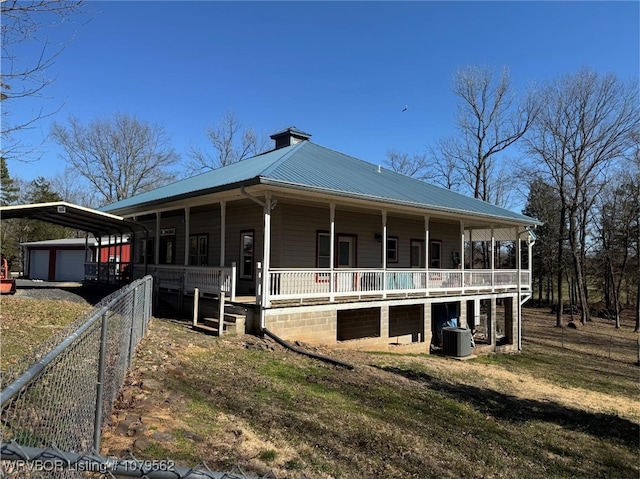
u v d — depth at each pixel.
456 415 8.11
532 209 42.94
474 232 23.83
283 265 14.59
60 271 30.12
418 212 15.84
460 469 5.62
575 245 32.69
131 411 5.09
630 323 34.09
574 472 6.46
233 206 16.08
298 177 12.34
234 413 5.85
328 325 12.97
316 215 15.63
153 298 14.41
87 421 3.47
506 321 20.20
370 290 14.12
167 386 6.32
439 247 20.73
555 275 45.12
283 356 10.00
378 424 6.65
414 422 7.16
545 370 15.85
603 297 44.25
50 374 2.74
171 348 8.66
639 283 31.02
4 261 20.33
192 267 13.89
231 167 19.11
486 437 7.21
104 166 44.47
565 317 36.78
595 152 31.03
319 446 5.34
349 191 12.78
